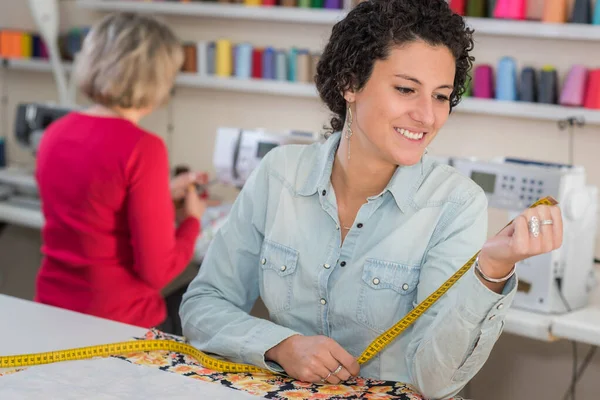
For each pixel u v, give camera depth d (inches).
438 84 53.1
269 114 142.6
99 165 85.1
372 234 59.4
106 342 63.1
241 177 121.6
